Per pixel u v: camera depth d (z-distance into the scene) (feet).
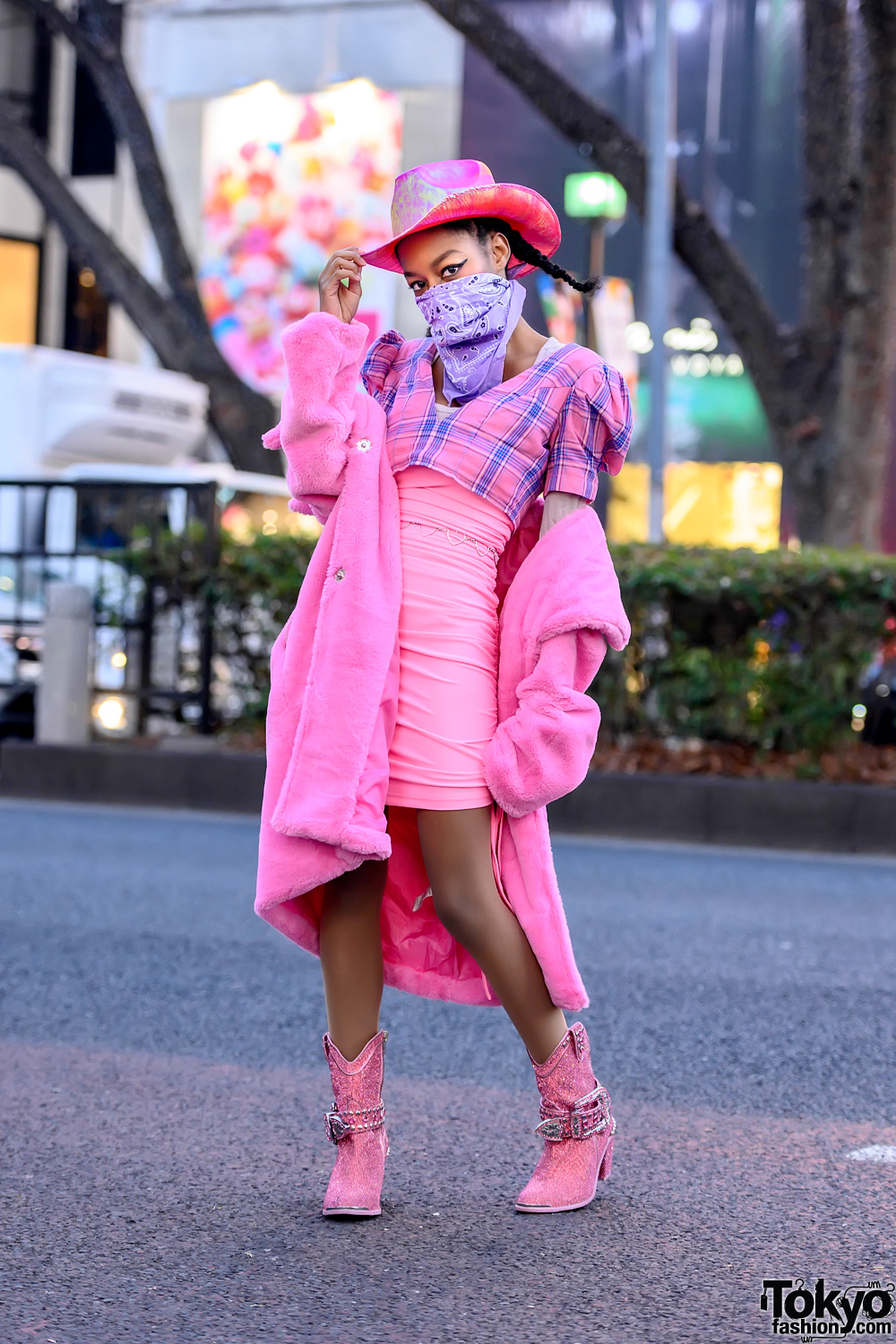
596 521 12.99
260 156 95.81
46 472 62.95
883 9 51.65
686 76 91.30
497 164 91.61
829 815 38.40
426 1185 13.79
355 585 12.60
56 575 53.88
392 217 13.15
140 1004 20.63
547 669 12.56
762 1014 20.76
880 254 53.88
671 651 41.88
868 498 54.95
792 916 28.78
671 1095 16.92
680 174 91.56
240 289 96.32
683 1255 12.07
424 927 13.44
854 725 41.63
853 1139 15.38
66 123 105.09
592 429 12.92
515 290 12.91
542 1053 13.08
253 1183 13.78
